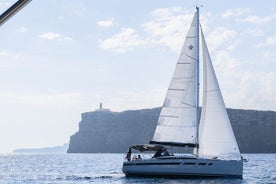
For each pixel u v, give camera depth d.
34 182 66.81
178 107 59.59
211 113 57.84
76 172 95.25
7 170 106.62
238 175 53.94
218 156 56.72
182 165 53.88
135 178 55.91
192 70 59.41
